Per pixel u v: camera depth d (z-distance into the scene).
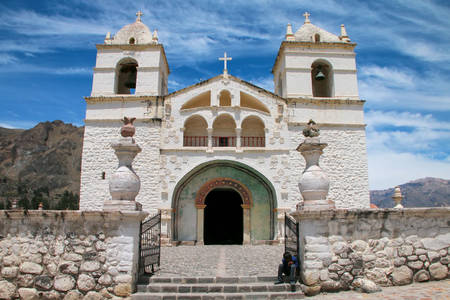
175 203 21.25
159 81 22.94
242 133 22.98
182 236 20.95
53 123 175.12
